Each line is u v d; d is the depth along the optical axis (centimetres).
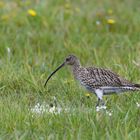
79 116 1273
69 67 1700
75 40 1948
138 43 1928
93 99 1481
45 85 1531
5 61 1720
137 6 2464
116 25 2148
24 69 1638
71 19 2169
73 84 1545
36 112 1340
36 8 2242
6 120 1278
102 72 1477
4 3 2347
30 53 1809
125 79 1460
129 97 1459
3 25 2064
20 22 2103
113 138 1156
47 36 1967
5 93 1521
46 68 1680
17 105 1384
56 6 2361
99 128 1216
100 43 1966
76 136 1180
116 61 1720
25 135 1179
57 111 1340
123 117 1289
